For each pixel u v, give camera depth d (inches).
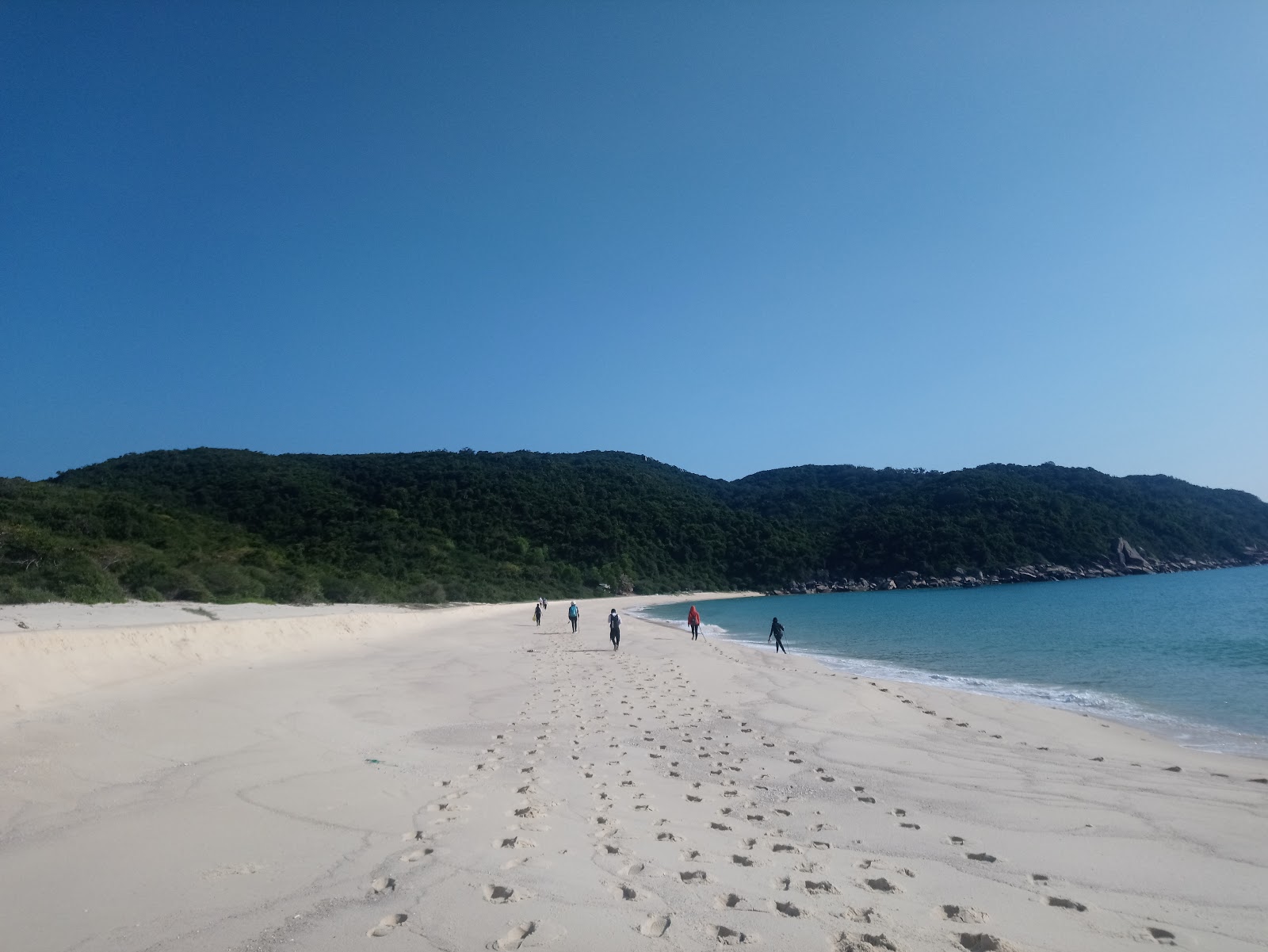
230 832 222.4
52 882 181.2
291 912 167.2
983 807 274.1
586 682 616.1
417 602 2074.3
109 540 1451.8
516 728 413.4
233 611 1099.3
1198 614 1491.1
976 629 1337.4
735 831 239.5
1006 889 193.8
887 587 3922.2
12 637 453.1
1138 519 4306.1
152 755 310.5
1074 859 218.5
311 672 639.8
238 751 327.3
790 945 155.3
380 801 258.8
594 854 211.5
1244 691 608.4
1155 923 173.8
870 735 410.3
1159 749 388.8
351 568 2321.6
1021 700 571.2
